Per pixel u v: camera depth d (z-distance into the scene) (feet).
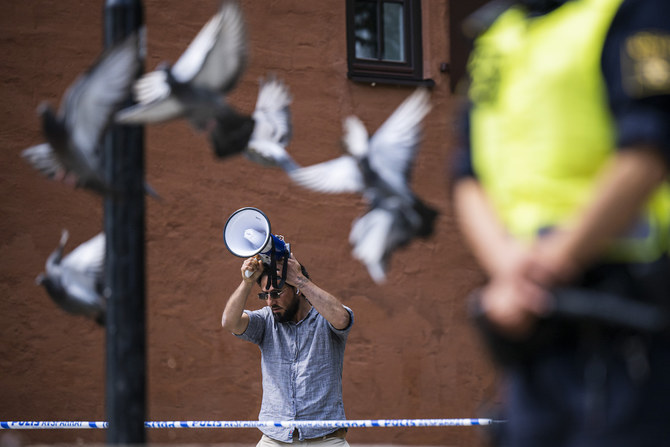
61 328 48.06
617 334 8.48
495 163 9.32
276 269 33.30
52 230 48.34
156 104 14.80
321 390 33.76
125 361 15.12
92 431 47.88
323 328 34.09
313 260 52.26
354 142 19.58
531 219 8.77
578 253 7.92
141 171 15.34
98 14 50.34
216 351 50.29
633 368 8.41
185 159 50.62
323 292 33.35
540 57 9.01
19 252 47.83
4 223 47.75
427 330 53.98
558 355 8.64
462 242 55.31
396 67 55.83
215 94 15.19
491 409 9.77
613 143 8.25
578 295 8.45
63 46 49.52
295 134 52.65
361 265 53.11
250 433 50.39
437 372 53.88
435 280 54.49
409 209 18.10
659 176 7.76
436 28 56.49
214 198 51.01
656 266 8.45
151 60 50.67
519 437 8.96
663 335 8.39
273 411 33.78
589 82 8.64
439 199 55.16
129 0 15.60
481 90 9.64
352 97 54.24
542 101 8.86
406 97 55.52
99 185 14.66
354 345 52.44
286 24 53.31
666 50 8.05
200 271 50.39
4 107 48.29
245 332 34.09
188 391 49.52
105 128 14.38
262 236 32.91
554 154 8.75
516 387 9.08
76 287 19.89
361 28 55.47
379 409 52.54
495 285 8.55
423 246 54.44
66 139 14.11
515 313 8.23
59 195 48.62
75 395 47.98
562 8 9.17
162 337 49.42
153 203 49.90
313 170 20.06
